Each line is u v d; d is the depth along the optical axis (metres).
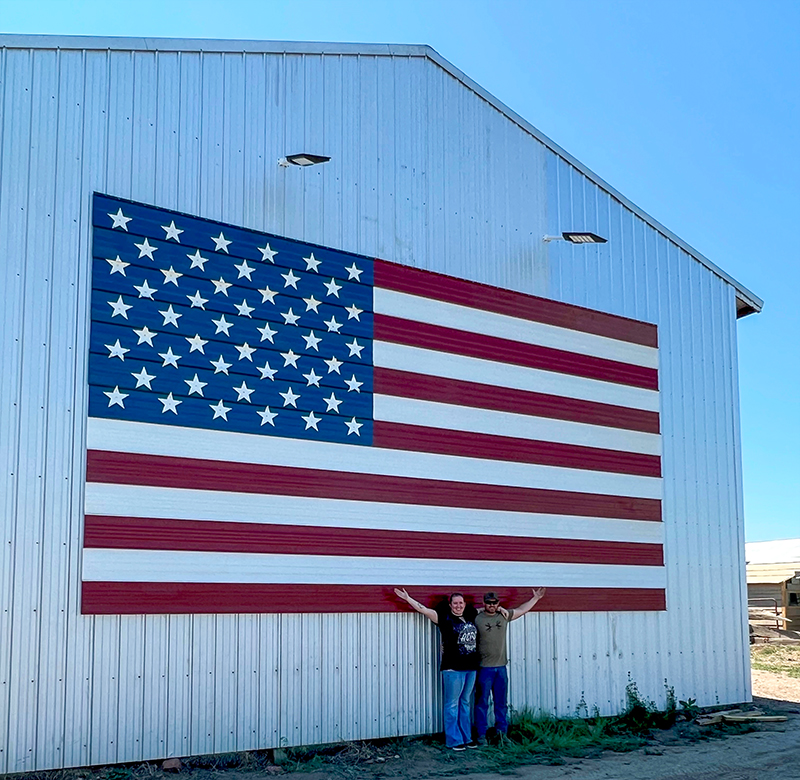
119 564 10.14
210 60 11.73
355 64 13.12
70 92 10.60
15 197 10.09
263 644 11.05
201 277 11.18
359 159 12.91
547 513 13.91
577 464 14.43
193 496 10.71
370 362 12.41
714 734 13.90
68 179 10.45
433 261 13.45
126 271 10.66
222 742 10.60
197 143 11.46
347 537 11.81
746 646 16.67
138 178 10.93
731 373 17.41
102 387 10.30
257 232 11.73
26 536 9.67
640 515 15.18
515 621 13.40
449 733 12.09
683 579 15.76
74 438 10.09
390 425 12.43
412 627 12.37
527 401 13.99
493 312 13.90
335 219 12.50
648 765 11.66
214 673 10.64
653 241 16.53
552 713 13.61
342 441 11.95
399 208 13.20
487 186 14.34
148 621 10.27
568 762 11.73
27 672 9.49
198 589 10.60
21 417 9.81
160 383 10.67
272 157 12.08
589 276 15.39
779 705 16.64
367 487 12.09
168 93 11.32
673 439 16.06
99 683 9.89
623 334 15.61
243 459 11.12
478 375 13.50
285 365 11.65
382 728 11.91
